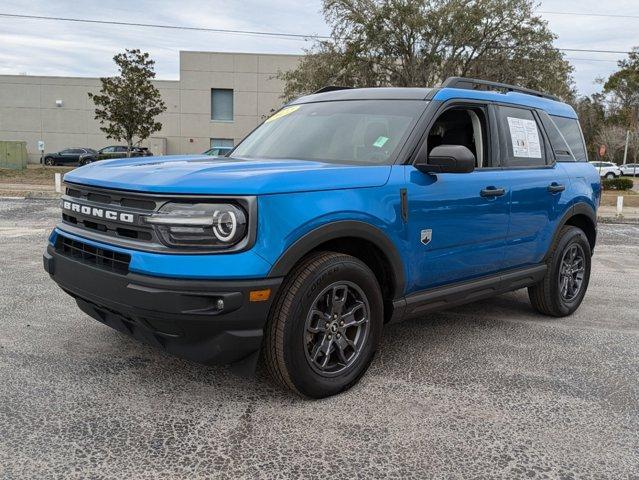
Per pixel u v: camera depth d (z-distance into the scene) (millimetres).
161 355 3996
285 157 4078
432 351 4316
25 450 2738
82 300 3477
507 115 4688
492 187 4242
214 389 3488
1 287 5855
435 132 4324
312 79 30406
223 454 2770
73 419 3061
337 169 3379
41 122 47906
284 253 3002
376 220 3428
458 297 4152
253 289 2912
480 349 4395
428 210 3754
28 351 4020
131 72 28281
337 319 3404
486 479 2625
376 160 3762
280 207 3008
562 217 5094
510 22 28094
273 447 2848
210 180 2971
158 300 2873
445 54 28484
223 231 2896
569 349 4457
